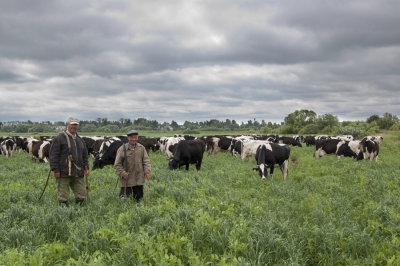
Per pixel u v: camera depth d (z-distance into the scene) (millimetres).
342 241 5559
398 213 7309
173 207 6824
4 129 160375
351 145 24297
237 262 4406
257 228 5668
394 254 5191
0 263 4281
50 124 156625
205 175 13484
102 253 4910
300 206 8234
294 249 5152
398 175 13078
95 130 135875
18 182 10297
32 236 5488
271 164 13875
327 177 13125
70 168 7895
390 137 42562
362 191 10109
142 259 4449
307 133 81375
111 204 7695
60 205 7449
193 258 4453
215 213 6746
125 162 8297
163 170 14039
